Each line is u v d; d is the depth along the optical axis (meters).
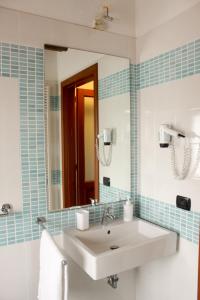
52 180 1.60
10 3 1.43
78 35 1.65
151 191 1.79
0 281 1.48
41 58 1.53
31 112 1.51
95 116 1.77
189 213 1.52
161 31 1.66
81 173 1.73
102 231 1.66
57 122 1.61
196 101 1.45
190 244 1.53
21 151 1.49
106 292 1.84
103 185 1.80
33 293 1.57
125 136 1.88
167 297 1.70
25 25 1.47
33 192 1.54
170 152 1.62
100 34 1.73
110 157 1.84
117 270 1.35
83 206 1.72
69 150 1.66
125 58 1.83
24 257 1.53
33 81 1.51
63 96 1.62
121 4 1.79
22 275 1.53
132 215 1.81
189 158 1.50
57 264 1.23
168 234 1.55
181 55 1.53
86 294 1.77
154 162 1.75
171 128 1.60
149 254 1.47
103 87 1.78
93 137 1.77
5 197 1.46
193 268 1.51
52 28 1.55
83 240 1.60
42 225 1.54
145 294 1.88
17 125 1.47
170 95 1.61
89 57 1.70
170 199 1.64
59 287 1.22
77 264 1.60
